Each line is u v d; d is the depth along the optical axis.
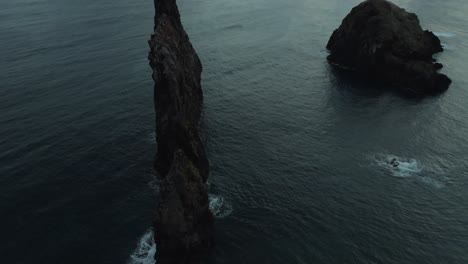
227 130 78.50
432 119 83.12
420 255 50.66
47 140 74.75
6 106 88.00
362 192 61.56
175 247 48.44
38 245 51.91
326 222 55.50
